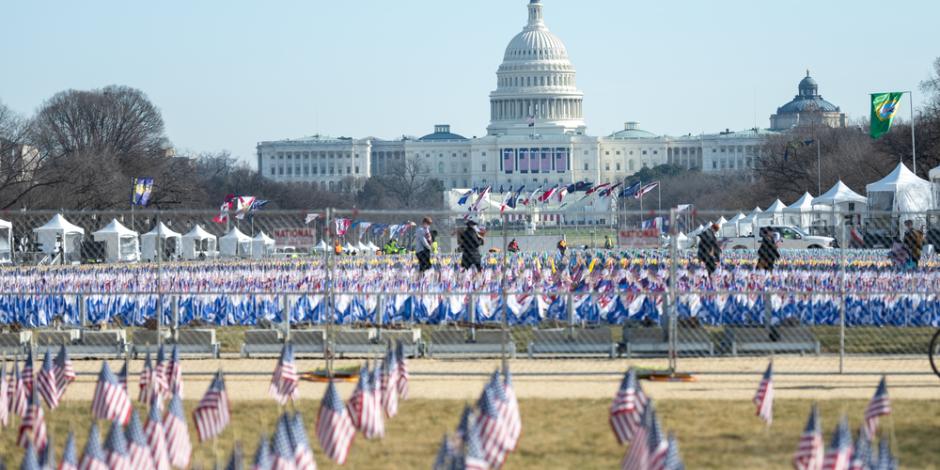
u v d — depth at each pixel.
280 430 63.78
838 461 64.38
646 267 176.62
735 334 116.81
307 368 110.12
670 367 103.88
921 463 74.06
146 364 90.94
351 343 118.12
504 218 107.00
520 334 128.25
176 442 72.44
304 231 109.00
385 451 77.50
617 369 108.00
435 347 116.62
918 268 162.12
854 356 114.81
